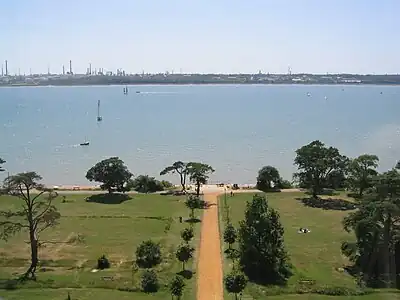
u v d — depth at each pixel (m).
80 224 64.31
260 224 47.59
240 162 118.75
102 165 82.56
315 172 79.44
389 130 171.75
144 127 179.00
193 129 174.00
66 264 49.91
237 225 62.84
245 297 41.75
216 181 100.31
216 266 48.91
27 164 116.06
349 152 131.88
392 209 45.94
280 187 88.19
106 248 54.94
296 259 51.66
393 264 46.56
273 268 46.66
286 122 195.38
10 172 107.12
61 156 125.25
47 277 46.00
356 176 75.31
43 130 170.12
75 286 43.94
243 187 89.69
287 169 111.19
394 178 48.41
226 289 43.25
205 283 44.78
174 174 106.75
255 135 159.75
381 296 42.19
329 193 82.56
